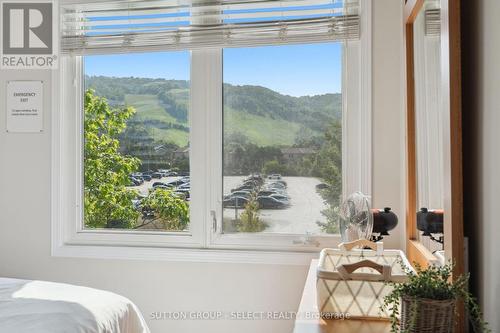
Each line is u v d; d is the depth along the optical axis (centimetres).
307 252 244
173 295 256
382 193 231
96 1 263
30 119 271
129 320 183
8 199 274
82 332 148
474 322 100
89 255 263
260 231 253
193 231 259
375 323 125
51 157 269
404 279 125
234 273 249
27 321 146
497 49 96
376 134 232
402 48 224
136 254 259
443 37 117
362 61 234
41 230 271
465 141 117
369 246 166
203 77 257
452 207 109
